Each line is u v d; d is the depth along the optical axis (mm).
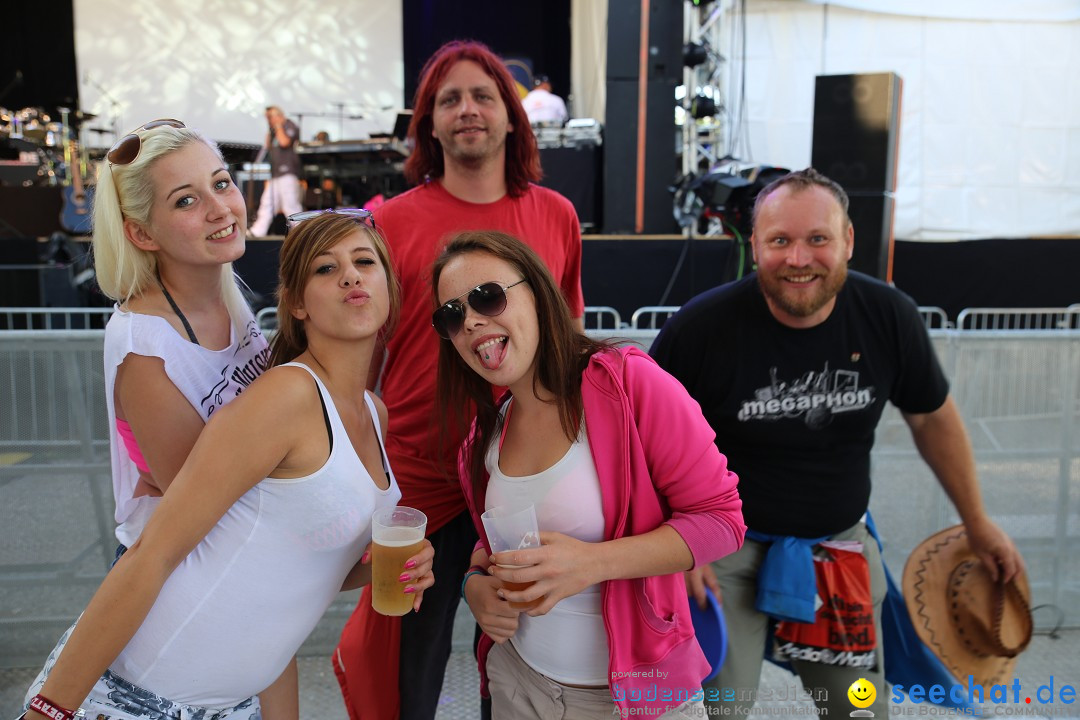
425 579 1561
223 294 1690
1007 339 3260
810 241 1984
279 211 8961
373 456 1667
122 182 1505
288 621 1561
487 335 1543
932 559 2387
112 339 1504
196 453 1370
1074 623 3410
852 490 2213
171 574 1434
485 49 2361
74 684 1334
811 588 2121
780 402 2150
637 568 1511
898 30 7910
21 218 8867
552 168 7637
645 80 7066
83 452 3090
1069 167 8141
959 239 8219
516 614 1662
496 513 1543
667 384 1603
